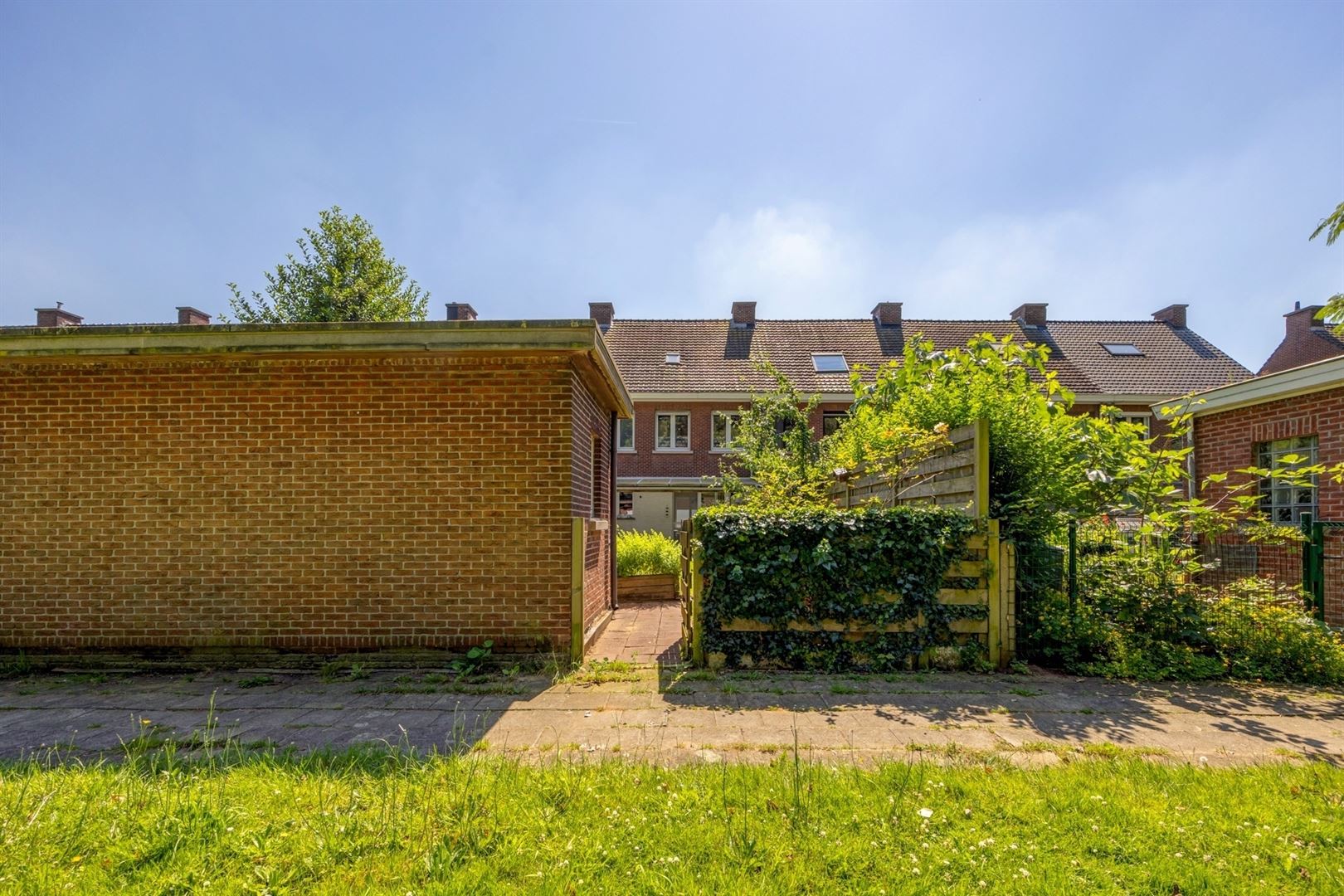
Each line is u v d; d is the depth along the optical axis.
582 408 7.35
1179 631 6.11
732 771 3.54
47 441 6.59
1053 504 6.77
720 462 19.05
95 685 5.77
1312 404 8.60
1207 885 2.50
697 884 2.52
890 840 2.82
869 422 8.34
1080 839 2.83
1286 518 9.02
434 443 6.55
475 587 6.47
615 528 10.72
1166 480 7.03
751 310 26.23
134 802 3.09
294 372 6.59
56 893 2.44
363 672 6.08
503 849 2.74
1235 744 4.16
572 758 3.84
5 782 3.41
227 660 6.37
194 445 6.56
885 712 4.82
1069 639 6.06
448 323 6.24
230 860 2.66
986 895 2.45
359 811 3.05
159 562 6.50
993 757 3.83
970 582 6.11
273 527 6.51
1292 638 5.88
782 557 6.01
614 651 7.04
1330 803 3.18
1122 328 25.81
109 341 6.28
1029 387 7.50
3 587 6.52
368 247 17.64
